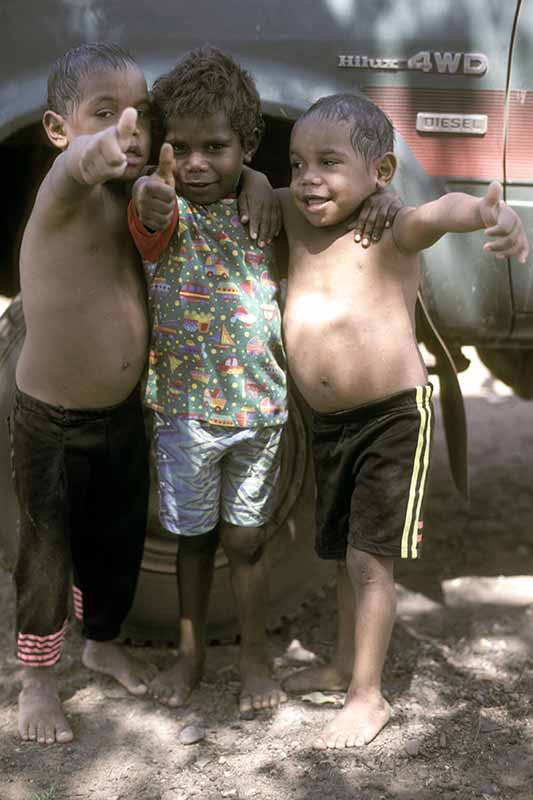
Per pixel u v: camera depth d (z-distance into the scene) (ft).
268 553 10.20
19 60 9.76
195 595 9.76
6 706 9.82
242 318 8.71
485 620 11.47
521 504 14.85
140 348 8.81
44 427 8.89
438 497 15.07
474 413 19.06
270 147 10.62
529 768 8.83
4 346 9.99
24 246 8.46
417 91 9.91
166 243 8.41
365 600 9.09
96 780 8.71
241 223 8.68
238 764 8.91
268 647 10.87
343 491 9.21
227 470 9.35
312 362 8.84
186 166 8.36
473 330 10.44
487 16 9.87
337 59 9.79
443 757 8.98
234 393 8.85
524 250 7.27
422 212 8.14
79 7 9.70
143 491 9.48
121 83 7.96
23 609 9.31
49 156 10.93
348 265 8.63
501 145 10.06
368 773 8.75
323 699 9.83
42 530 9.08
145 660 10.55
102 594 9.75
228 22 9.68
